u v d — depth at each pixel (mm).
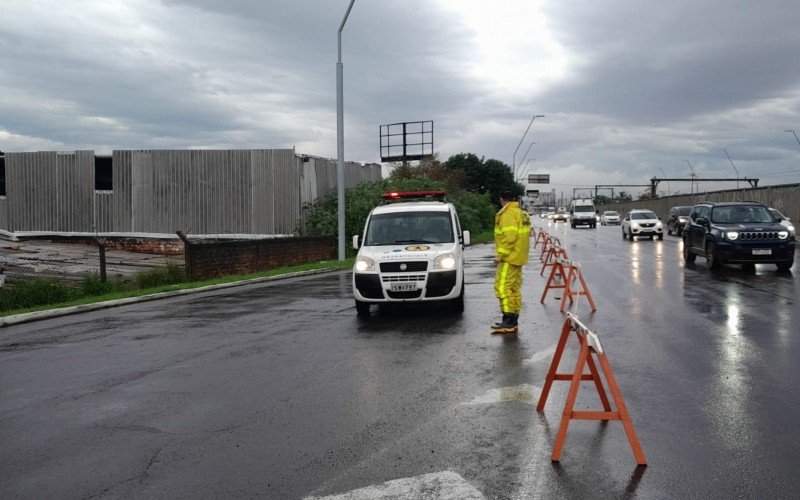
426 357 8047
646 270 19188
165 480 4379
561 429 4664
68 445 5074
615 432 5223
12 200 30500
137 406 6117
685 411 5746
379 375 7176
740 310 11398
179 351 8695
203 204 29438
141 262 23938
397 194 16016
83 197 29969
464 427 5367
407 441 5059
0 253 24219
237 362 7949
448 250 11500
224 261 19375
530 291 14734
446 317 11188
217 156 29328
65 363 8086
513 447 4902
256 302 13828
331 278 19469
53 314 12305
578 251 28281
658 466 4520
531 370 7289
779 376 6891
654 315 10992
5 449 5004
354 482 4305
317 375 7219
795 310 11312
